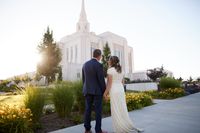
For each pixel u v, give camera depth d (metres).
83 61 48.66
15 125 3.93
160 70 35.34
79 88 6.67
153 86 23.50
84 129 4.53
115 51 55.31
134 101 8.02
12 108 4.43
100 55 4.22
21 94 5.26
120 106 4.30
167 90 14.62
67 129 4.54
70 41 53.06
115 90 4.36
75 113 6.64
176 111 7.22
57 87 6.11
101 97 4.05
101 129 4.35
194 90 19.62
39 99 5.00
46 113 6.69
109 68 4.43
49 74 24.22
